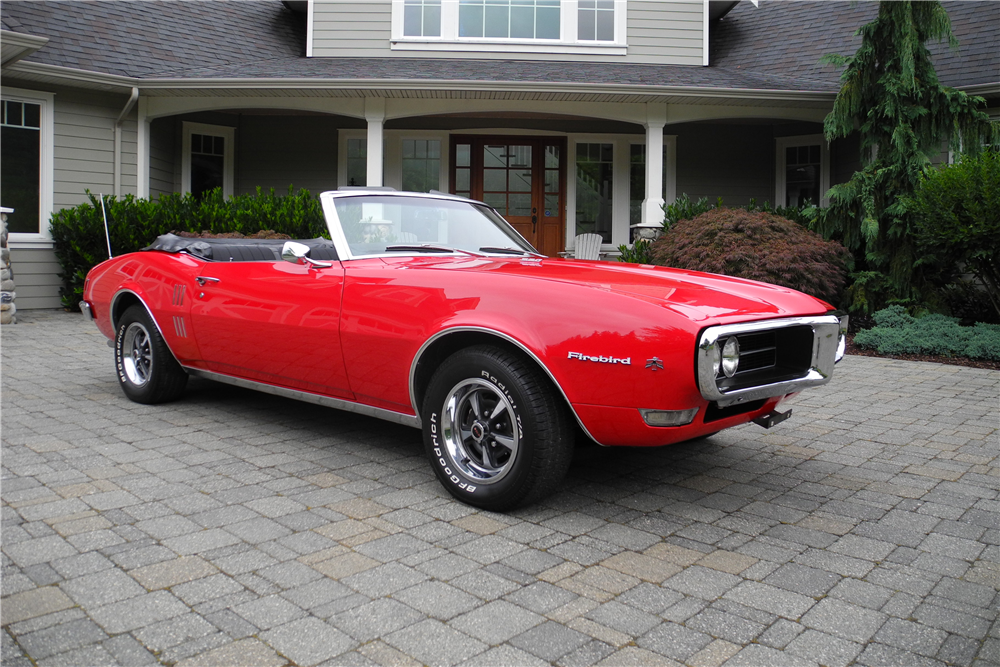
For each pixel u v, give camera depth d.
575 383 2.90
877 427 4.88
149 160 11.90
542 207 14.05
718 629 2.22
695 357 2.73
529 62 12.91
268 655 2.04
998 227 8.04
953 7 12.15
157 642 2.10
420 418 3.49
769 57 13.15
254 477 3.60
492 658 2.04
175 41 12.27
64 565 2.59
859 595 2.46
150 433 4.39
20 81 10.47
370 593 2.42
